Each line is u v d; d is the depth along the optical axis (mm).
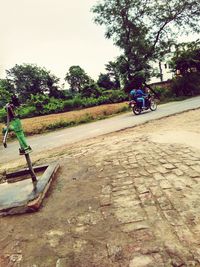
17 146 11000
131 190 3586
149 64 29562
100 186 3967
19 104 4520
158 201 3109
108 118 16062
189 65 24453
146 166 4512
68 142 9203
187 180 3615
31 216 3332
